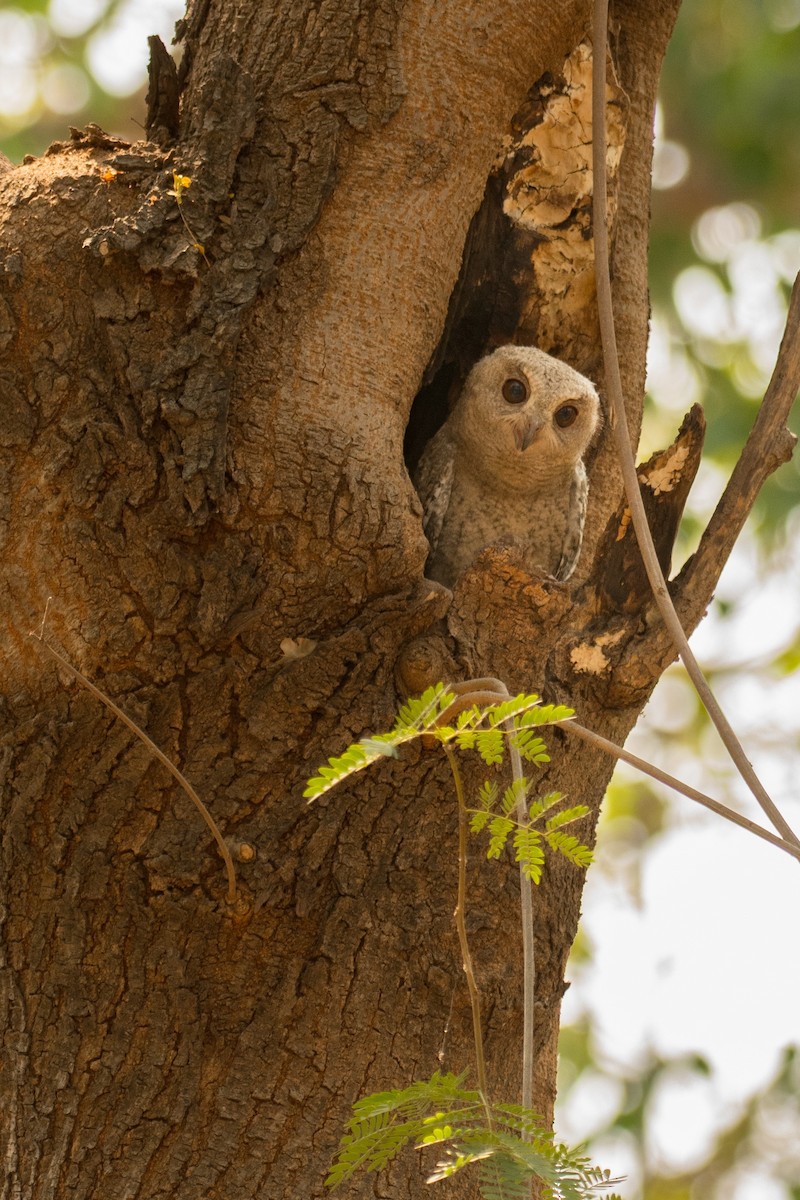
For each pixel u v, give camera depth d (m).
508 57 7.02
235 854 6.06
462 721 4.98
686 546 19.45
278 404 6.17
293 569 6.09
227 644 6.09
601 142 7.25
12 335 6.05
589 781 6.95
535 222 8.12
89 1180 5.91
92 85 19.89
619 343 8.36
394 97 6.73
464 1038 6.27
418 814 6.24
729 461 20.27
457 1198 6.02
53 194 6.23
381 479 6.22
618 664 6.85
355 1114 5.35
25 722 6.10
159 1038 6.04
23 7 19.41
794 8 19.20
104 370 6.03
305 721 6.14
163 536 5.96
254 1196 5.91
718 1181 18.17
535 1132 4.98
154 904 6.07
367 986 6.14
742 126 19.44
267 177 6.43
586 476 9.63
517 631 6.43
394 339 6.52
